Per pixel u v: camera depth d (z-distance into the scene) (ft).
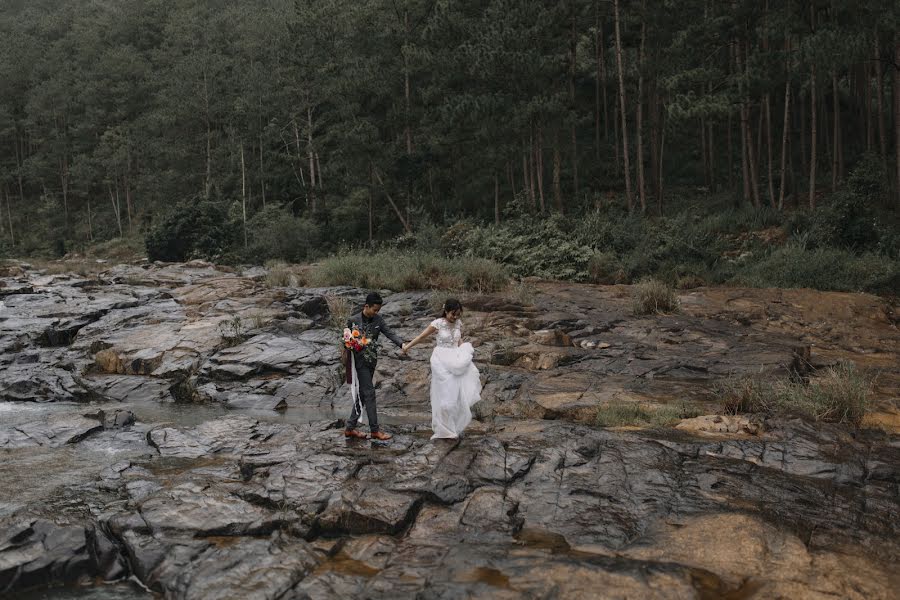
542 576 12.77
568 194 129.29
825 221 75.41
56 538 15.17
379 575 13.50
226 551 14.76
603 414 26.50
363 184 132.57
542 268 73.31
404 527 16.14
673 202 115.44
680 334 42.55
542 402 29.14
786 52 86.89
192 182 197.26
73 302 53.83
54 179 247.29
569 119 106.42
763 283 64.28
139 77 241.96
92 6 325.21
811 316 49.65
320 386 35.42
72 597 13.78
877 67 93.66
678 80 94.07
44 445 25.12
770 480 18.40
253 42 201.67
